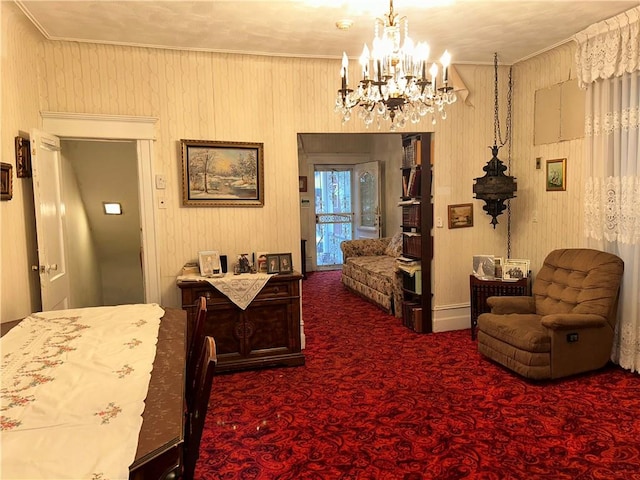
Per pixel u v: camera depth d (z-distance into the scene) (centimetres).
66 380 154
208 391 143
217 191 403
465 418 283
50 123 358
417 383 339
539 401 303
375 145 867
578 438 256
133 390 145
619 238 351
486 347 375
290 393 327
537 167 446
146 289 391
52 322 233
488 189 440
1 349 188
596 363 340
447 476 224
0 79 279
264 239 420
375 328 492
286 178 422
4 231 282
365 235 870
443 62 256
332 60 416
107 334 211
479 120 470
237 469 233
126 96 379
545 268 396
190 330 359
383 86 240
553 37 379
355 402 310
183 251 400
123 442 113
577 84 393
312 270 894
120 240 562
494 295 444
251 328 374
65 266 373
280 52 393
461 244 477
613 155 354
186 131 394
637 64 327
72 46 363
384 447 252
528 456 240
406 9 310
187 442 166
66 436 116
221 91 400
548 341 326
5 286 282
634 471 225
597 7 317
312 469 233
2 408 132
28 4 288
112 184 498
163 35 348
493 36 372
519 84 466
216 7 299
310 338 459
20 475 100
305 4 296
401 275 529
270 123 414
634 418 278
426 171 462
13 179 298
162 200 392
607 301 338
